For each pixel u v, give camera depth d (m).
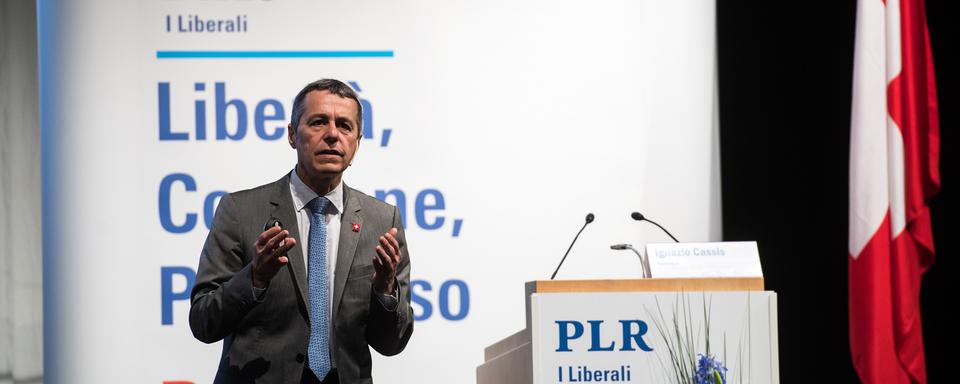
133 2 4.09
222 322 2.47
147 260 4.05
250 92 4.11
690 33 4.13
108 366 4.02
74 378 4.01
